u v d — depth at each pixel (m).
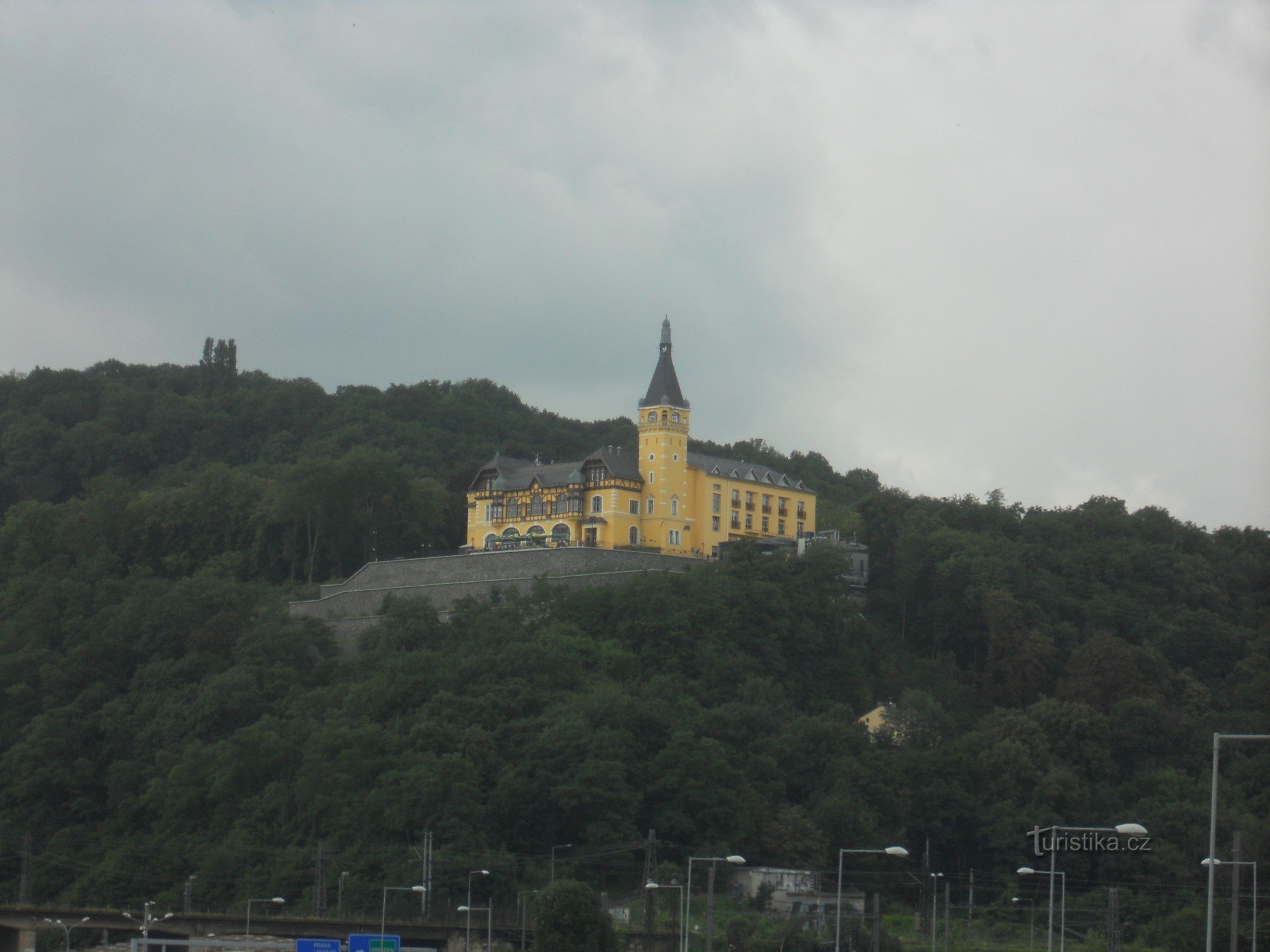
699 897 173.00
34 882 194.62
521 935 158.12
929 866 187.25
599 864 176.38
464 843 176.00
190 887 177.88
